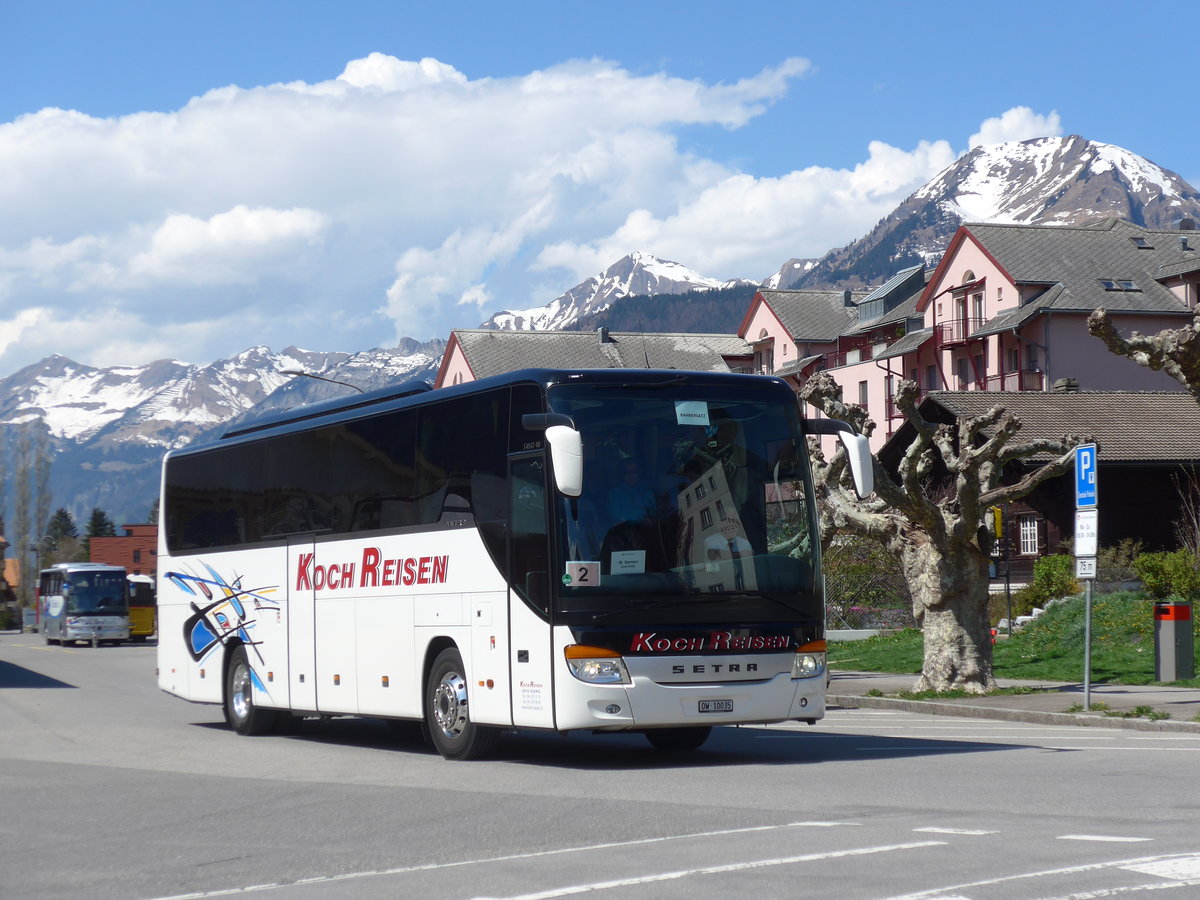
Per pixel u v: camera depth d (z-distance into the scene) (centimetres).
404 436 1568
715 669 1312
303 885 802
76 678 3556
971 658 2208
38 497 10312
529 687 1328
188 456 2128
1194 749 1446
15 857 934
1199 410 4731
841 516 2305
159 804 1172
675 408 1359
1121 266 6744
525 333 9575
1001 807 1011
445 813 1057
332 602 1694
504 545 1376
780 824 948
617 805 1070
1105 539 4384
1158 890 698
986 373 6875
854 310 9019
